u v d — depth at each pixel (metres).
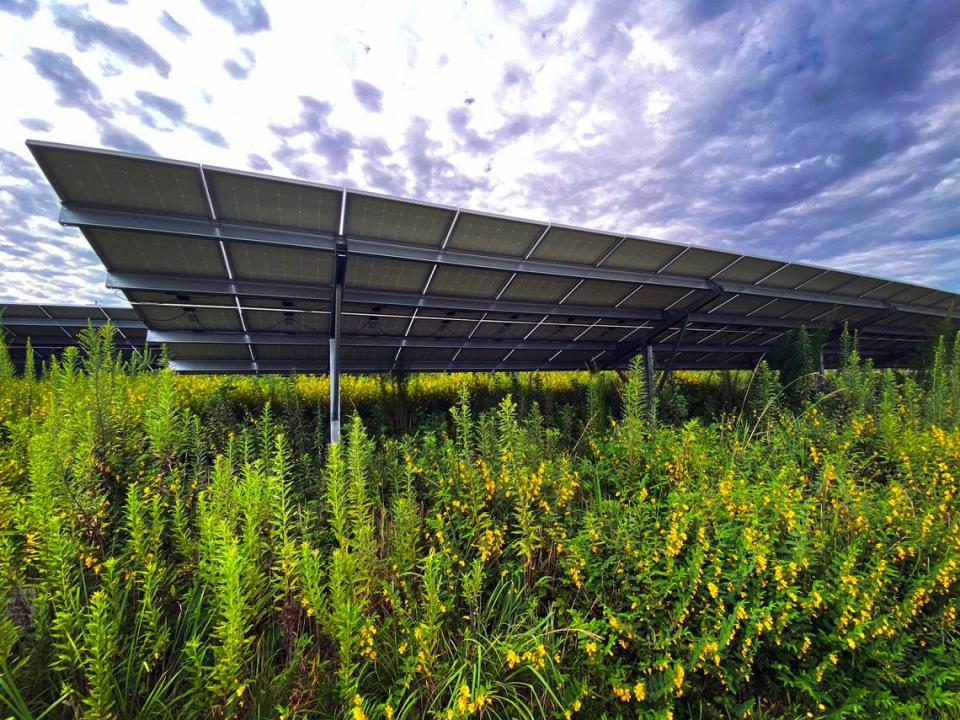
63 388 4.99
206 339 8.02
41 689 2.54
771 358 10.24
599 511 4.09
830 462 4.88
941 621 3.59
